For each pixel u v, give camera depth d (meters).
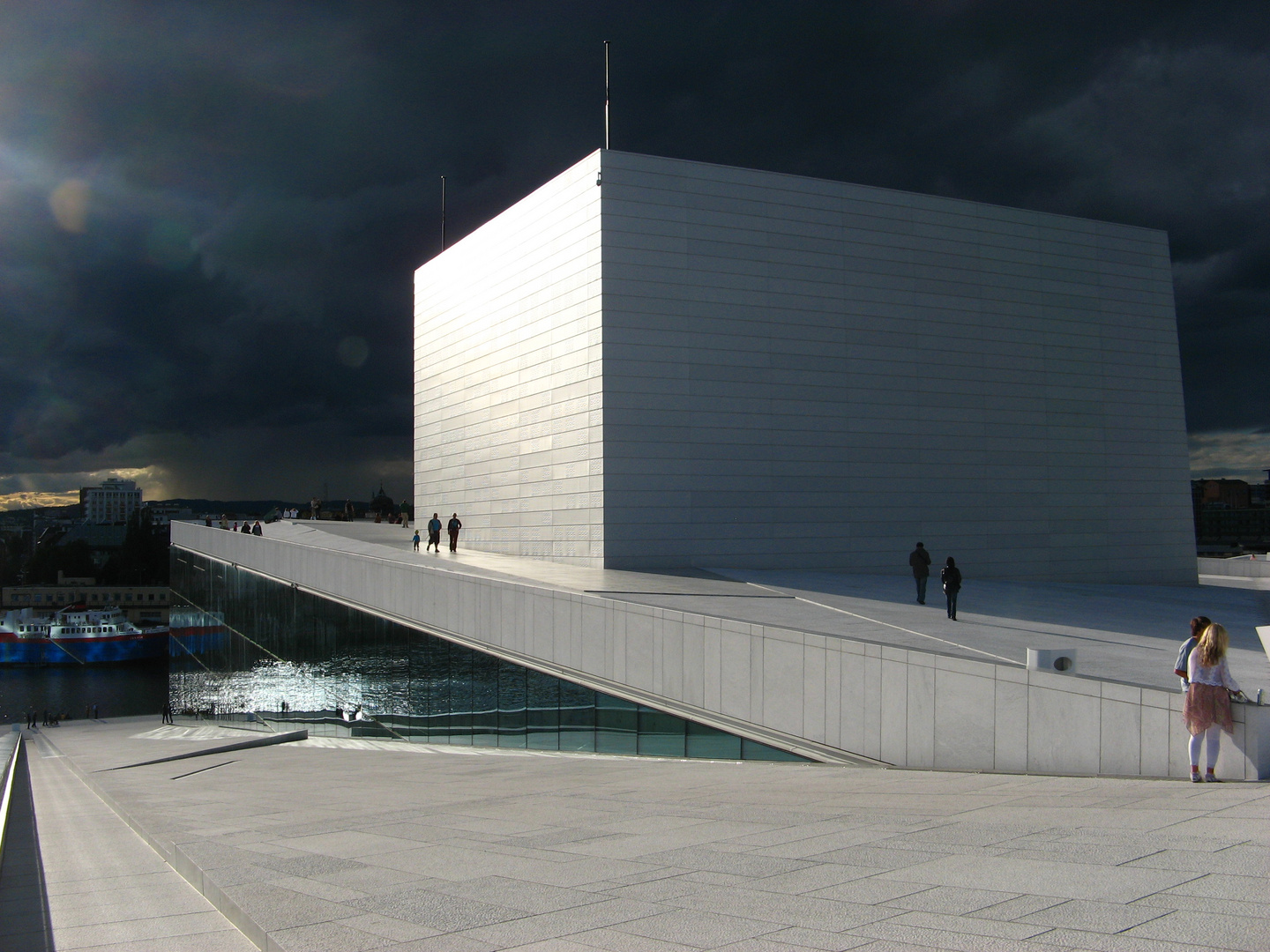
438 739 30.12
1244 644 22.53
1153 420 44.72
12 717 94.94
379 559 34.28
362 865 7.57
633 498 34.88
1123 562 43.41
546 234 39.06
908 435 39.12
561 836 8.86
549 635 25.20
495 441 43.09
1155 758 12.56
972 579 39.50
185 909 6.71
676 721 21.31
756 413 36.59
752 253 36.88
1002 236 41.56
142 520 181.88
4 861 9.85
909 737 16.20
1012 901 5.43
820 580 33.03
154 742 47.94
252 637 49.81
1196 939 4.56
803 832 8.45
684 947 4.77
